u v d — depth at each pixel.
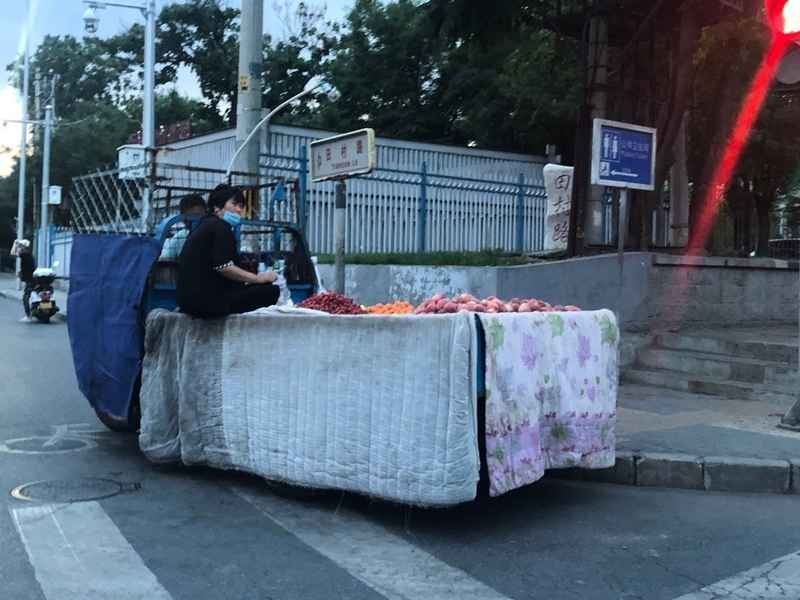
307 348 5.41
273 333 5.62
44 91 45.25
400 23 30.42
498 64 23.70
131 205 7.58
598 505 5.67
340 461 5.21
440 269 11.12
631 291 10.74
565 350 5.48
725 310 11.49
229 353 5.89
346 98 32.03
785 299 12.08
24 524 4.97
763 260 11.75
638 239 13.23
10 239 61.53
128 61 44.47
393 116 30.70
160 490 5.79
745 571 4.46
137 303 6.63
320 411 5.32
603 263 10.66
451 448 4.71
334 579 4.25
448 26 11.71
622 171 8.39
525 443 5.10
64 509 5.29
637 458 6.21
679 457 6.21
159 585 4.11
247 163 10.27
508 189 18.19
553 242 16.34
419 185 16.86
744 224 29.83
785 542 4.95
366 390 5.09
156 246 6.66
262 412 5.68
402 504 5.25
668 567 4.51
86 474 6.15
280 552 4.62
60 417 8.14
